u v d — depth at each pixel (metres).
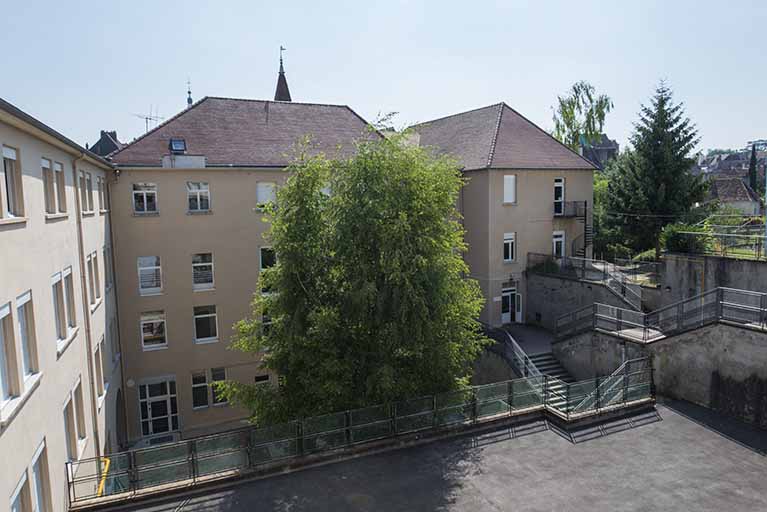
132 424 23.00
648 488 13.07
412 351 15.55
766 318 16.19
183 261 23.47
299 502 12.62
